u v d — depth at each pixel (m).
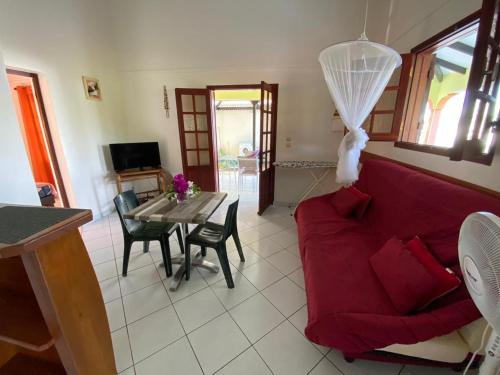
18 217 0.86
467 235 0.80
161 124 4.00
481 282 0.73
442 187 1.54
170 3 3.45
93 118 3.43
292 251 2.61
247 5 3.34
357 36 3.25
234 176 6.48
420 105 2.52
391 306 1.28
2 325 0.88
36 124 3.47
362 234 2.09
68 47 3.01
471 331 1.12
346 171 2.54
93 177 3.48
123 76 3.82
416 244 1.44
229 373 1.33
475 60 1.23
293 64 3.46
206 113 3.88
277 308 1.79
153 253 2.56
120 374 1.33
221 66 3.62
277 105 3.64
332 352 1.45
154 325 1.64
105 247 2.71
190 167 4.06
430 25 2.10
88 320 0.96
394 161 2.59
